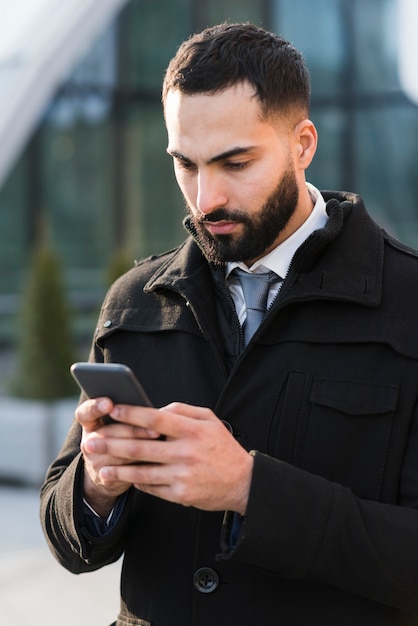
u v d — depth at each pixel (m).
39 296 6.90
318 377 1.67
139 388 1.44
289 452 1.66
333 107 10.98
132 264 7.89
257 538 1.50
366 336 1.66
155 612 1.71
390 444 1.63
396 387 1.63
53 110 10.56
